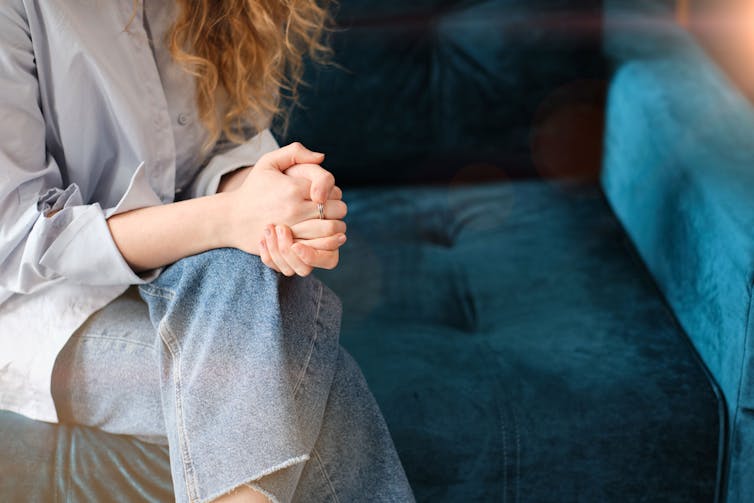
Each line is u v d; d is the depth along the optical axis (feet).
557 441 3.81
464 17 5.66
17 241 3.18
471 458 3.78
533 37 5.65
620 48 5.65
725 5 5.60
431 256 5.15
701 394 3.92
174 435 2.96
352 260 5.07
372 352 4.18
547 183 6.02
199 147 3.80
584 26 5.66
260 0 3.63
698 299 4.17
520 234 5.36
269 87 3.96
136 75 3.39
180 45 3.50
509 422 3.81
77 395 3.36
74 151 3.40
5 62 3.12
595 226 5.46
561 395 3.89
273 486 2.87
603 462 3.86
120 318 3.40
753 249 3.70
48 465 3.40
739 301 3.73
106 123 3.43
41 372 3.36
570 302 4.62
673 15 6.09
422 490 3.79
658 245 4.72
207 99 3.65
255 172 3.17
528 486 3.85
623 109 5.37
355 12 5.56
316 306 3.20
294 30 3.93
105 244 3.15
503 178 6.06
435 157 5.94
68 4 3.18
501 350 4.21
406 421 3.78
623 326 4.39
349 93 5.67
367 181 6.02
